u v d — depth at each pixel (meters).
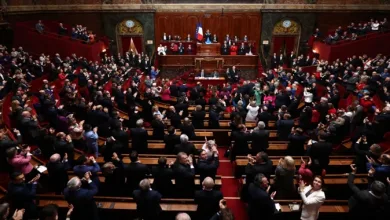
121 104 11.16
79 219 4.60
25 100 9.50
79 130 7.34
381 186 4.19
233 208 6.35
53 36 18.28
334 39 19.47
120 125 7.06
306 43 21.80
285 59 20.81
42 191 6.09
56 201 5.25
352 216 4.53
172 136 6.88
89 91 12.36
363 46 18.73
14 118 8.09
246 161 6.88
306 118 8.71
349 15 21.44
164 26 22.09
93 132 7.14
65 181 5.54
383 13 21.14
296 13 21.44
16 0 17.83
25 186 4.64
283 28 21.91
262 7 21.31
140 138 6.97
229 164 8.22
